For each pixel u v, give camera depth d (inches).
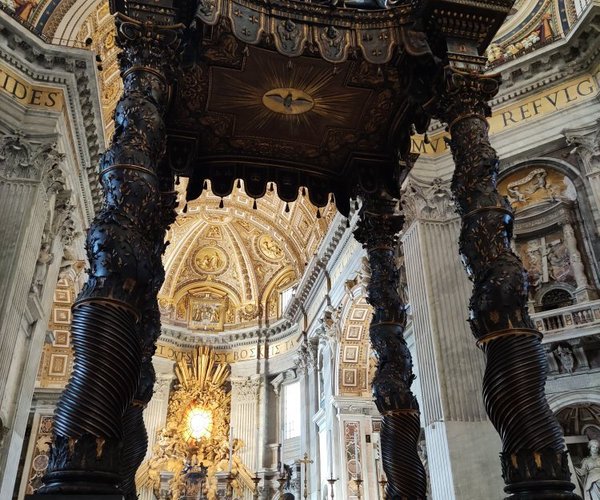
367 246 265.6
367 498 682.8
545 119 443.5
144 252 135.9
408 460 215.3
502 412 139.6
